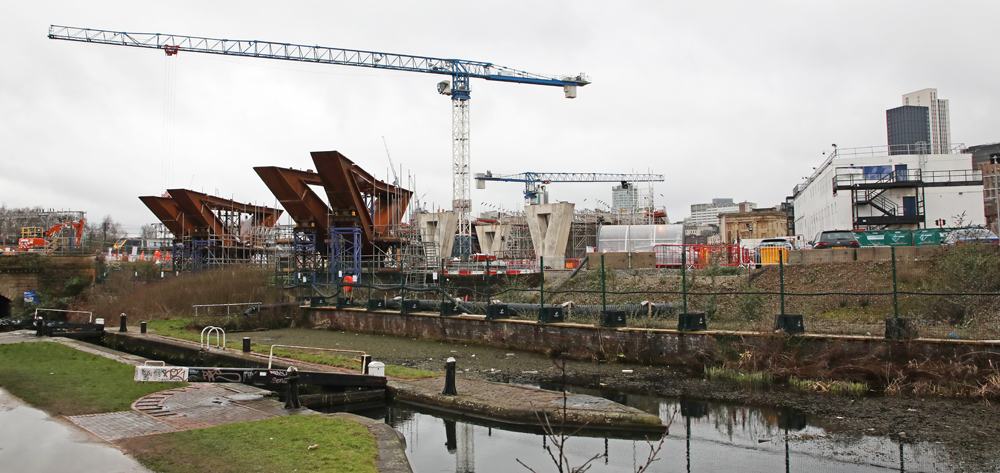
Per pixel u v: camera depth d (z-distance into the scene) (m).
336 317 34.84
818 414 14.57
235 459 9.63
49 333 28.62
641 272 35.22
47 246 59.22
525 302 33.16
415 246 51.94
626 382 18.55
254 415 12.77
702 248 40.06
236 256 60.94
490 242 86.50
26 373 17.36
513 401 14.81
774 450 12.11
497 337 26.23
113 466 9.29
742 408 15.36
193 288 39.66
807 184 64.38
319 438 10.88
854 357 17.61
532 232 52.84
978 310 20.25
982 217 45.06
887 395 16.12
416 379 17.45
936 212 45.69
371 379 16.64
